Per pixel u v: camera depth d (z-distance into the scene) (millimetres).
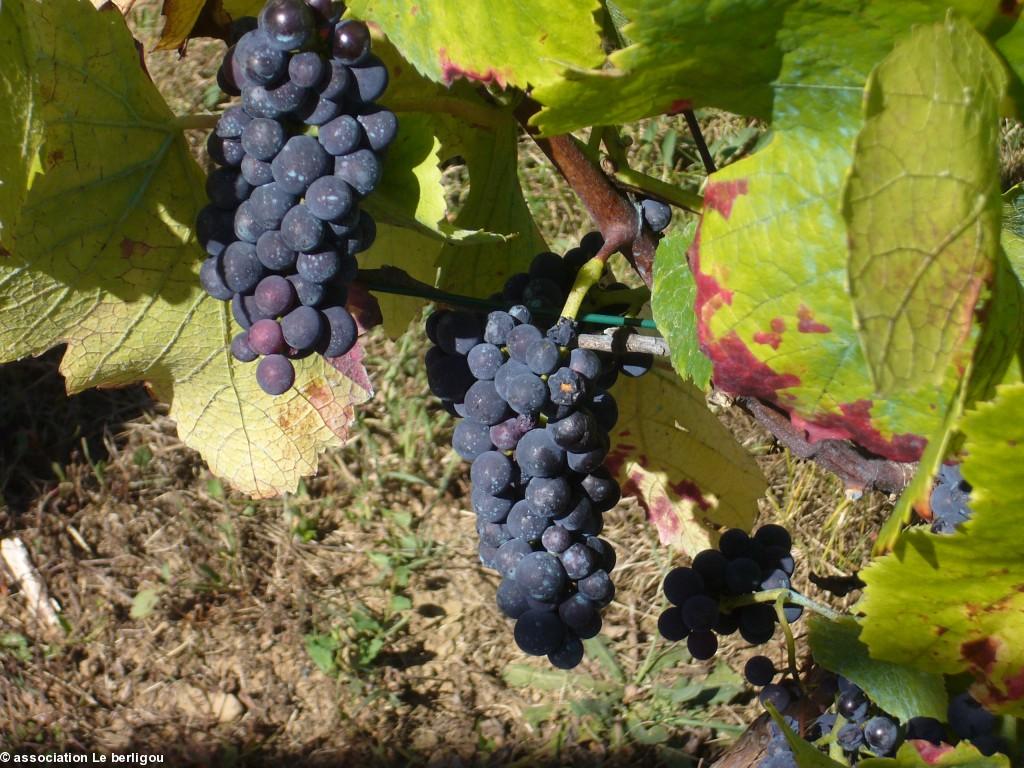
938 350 281
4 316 521
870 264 267
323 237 418
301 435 598
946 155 275
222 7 518
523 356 444
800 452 475
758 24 328
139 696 1246
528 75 391
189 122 521
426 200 449
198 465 1416
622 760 1149
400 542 1354
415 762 1175
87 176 505
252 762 1189
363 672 1251
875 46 330
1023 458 331
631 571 1283
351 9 411
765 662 561
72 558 1337
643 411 637
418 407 1416
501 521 480
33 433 1413
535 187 1468
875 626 384
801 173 355
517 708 1216
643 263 494
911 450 383
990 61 298
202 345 577
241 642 1281
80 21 475
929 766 440
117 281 541
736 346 383
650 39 330
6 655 1261
